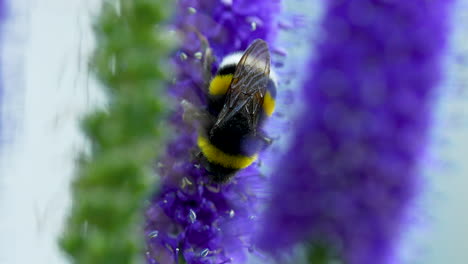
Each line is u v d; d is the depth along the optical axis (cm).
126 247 11
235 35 15
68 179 11
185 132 15
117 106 11
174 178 15
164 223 15
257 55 15
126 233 11
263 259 16
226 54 15
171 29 15
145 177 11
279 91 17
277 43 16
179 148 15
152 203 15
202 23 15
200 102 15
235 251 15
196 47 15
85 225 11
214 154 15
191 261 15
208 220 15
